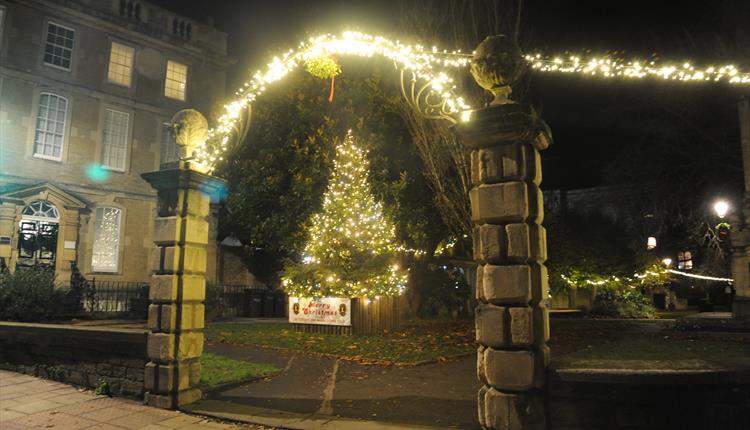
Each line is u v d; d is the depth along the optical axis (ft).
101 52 69.36
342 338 41.16
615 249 80.33
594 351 35.42
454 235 55.47
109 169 68.64
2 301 44.55
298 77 54.29
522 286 16.51
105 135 69.26
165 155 74.69
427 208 53.06
